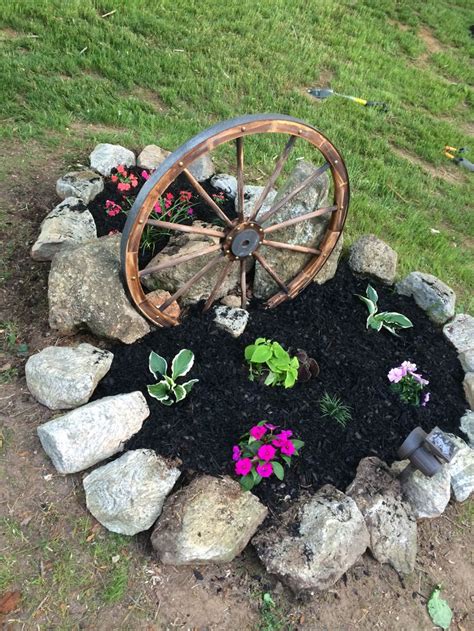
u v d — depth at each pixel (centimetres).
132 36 595
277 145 523
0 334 301
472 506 287
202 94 565
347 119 618
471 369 338
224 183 411
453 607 249
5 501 238
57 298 286
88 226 349
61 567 223
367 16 879
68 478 249
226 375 291
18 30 562
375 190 525
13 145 427
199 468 252
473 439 302
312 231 328
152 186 243
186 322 310
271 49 682
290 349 313
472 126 729
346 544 237
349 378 308
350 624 232
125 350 294
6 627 205
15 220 365
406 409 303
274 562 230
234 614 224
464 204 566
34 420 266
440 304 362
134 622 215
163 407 271
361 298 351
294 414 283
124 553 232
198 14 684
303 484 259
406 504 265
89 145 446
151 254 348
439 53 866
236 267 332
